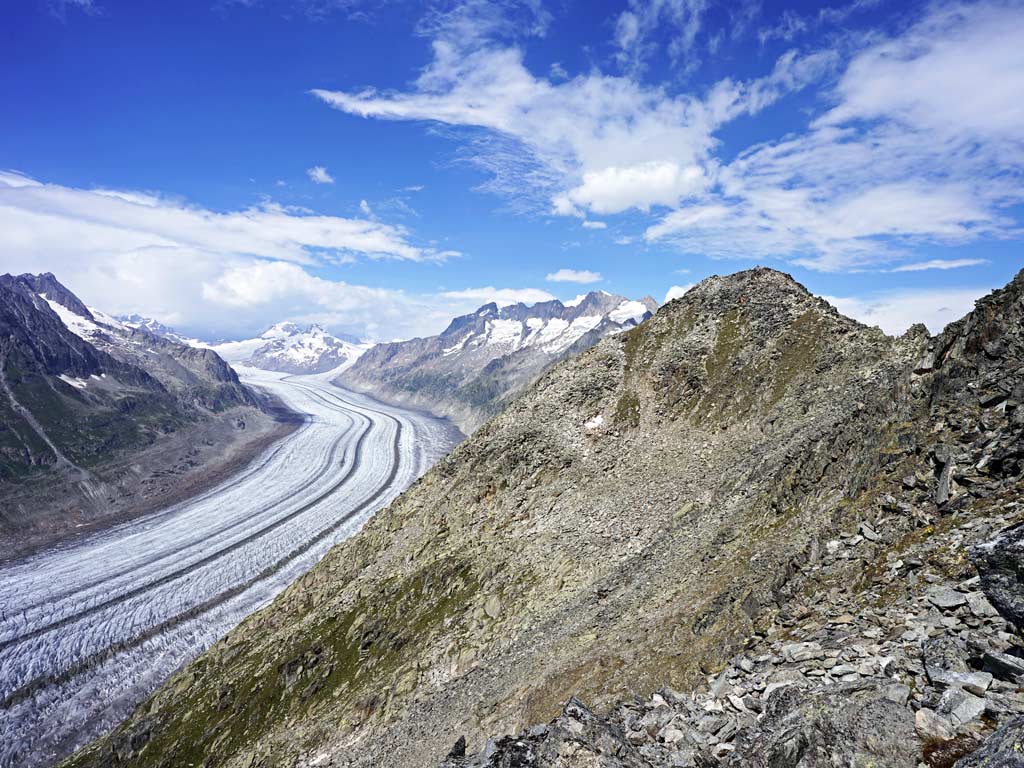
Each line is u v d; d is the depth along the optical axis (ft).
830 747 30.96
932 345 79.66
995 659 31.60
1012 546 37.06
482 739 94.07
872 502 64.95
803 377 181.68
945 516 54.03
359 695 164.76
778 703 38.93
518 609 156.35
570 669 92.94
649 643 82.17
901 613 43.80
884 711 31.50
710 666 59.26
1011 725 25.07
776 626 55.93
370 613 196.44
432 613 179.32
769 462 128.88
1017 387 58.70
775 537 83.20
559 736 45.68
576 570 157.69
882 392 89.97
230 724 186.50
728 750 38.42
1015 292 69.56
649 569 121.08
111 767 195.11
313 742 157.48
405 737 127.44
